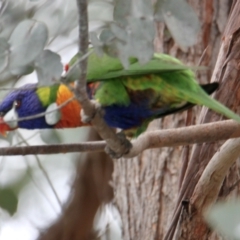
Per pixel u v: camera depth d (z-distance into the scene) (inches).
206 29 408.2
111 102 310.7
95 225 515.2
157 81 295.4
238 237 149.1
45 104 335.6
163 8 214.1
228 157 299.4
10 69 213.9
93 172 526.9
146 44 215.2
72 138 484.1
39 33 207.2
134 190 421.4
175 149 402.6
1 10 293.0
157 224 398.9
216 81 323.9
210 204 313.1
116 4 213.5
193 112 398.3
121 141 291.6
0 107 349.4
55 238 505.7
